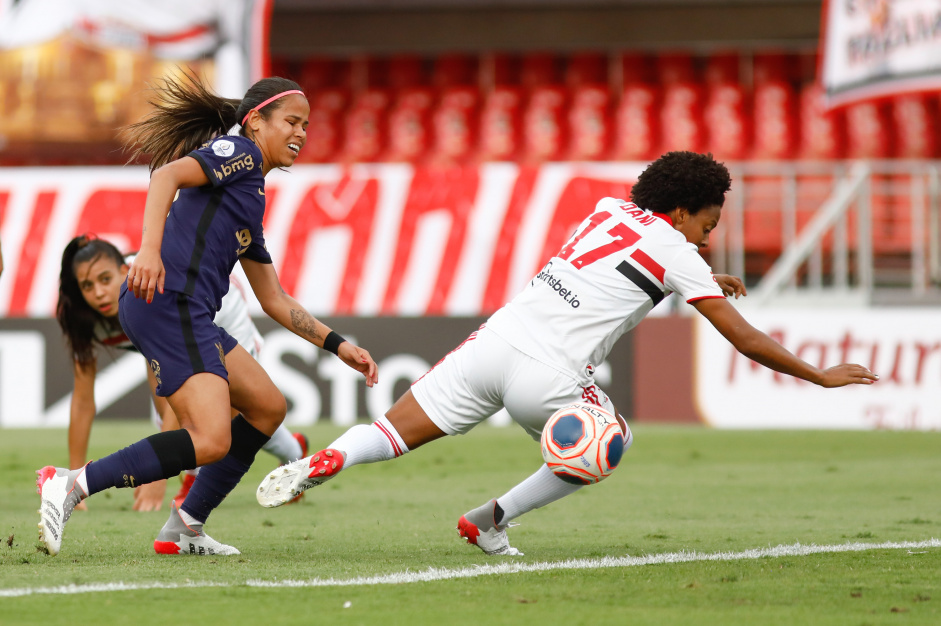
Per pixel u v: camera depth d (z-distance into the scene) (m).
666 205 12.29
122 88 50.28
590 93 59.41
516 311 12.23
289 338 37.41
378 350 38.22
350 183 40.81
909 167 41.16
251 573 10.91
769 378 37.00
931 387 36.59
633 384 37.62
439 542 13.85
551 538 14.31
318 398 37.44
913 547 13.14
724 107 58.28
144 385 37.53
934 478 23.00
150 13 49.38
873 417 36.72
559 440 11.78
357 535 14.59
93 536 14.18
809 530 15.15
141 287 10.75
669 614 8.98
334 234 40.44
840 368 11.82
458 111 59.56
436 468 25.66
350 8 55.78
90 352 17.06
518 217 40.19
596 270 12.07
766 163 54.56
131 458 11.21
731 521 16.33
